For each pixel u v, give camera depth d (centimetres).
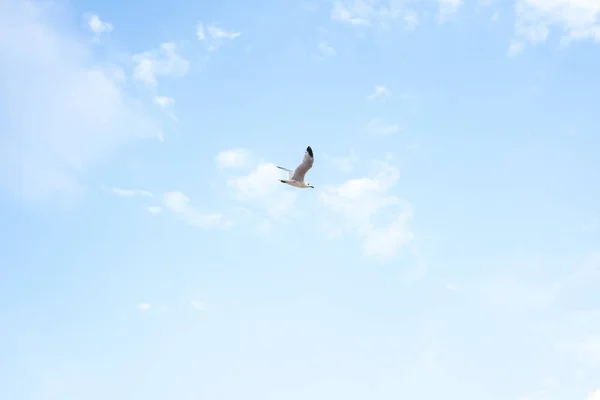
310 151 4447
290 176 4550
